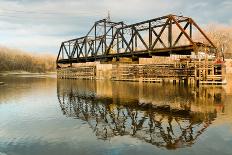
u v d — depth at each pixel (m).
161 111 25.23
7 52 186.62
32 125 20.12
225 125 19.38
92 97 36.53
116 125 20.20
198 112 24.23
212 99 31.56
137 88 47.22
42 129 18.97
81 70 89.75
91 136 17.30
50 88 51.06
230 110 24.88
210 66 48.41
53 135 17.50
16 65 181.50
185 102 29.92
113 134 17.75
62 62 95.00
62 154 14.17
